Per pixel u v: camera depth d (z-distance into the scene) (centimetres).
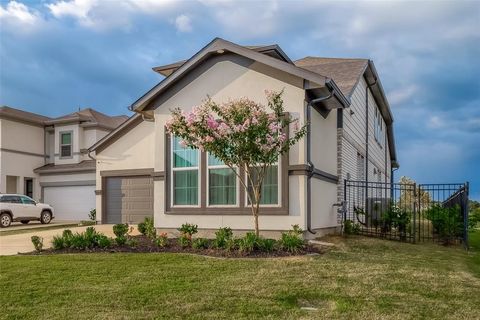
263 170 982
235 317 533
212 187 1158
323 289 648
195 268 766
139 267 777
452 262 920
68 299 597
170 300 591
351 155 1588
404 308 576
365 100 1936
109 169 1850
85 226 1756
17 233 1543
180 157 1209
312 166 1081
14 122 2520
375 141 2241
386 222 1321
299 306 585
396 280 711
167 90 1238
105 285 662
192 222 1172
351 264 816
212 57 1192
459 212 1319
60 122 2580
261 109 958
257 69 1132
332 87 1073
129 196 1809
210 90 1187
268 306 571
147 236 1207
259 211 1090
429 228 1542
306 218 1059
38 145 2661
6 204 1939
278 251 909
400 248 1091
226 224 1130
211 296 607
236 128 902
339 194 1378
